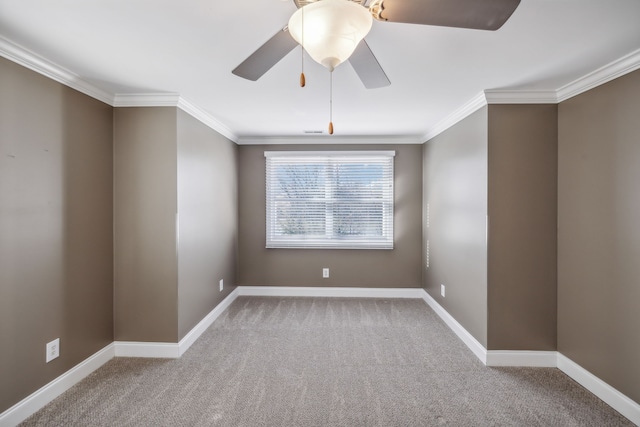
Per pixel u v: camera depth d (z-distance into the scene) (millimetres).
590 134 2180
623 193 1944
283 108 2938
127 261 2648
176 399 2066
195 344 2873
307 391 2162
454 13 1137
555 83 2303
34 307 1938
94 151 2424
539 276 2508
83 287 2320
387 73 2137
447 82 2295
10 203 1790
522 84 2330
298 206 4336
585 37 1669
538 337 2510
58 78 2084
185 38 1689
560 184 2453
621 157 1956
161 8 1415
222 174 3693
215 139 3467
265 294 4340
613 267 2012
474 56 1887
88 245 2371
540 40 1699
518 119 2500
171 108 2617
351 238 4305
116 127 2631
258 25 1560
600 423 1864
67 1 1360
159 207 2627
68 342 2189
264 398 2080
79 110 2275
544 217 2498
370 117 3248
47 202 2023
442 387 2221
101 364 2498
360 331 3168
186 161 2785
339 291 4301
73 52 1850
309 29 1141
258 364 2523
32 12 1445
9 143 1778
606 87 2057
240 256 4363
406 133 4000
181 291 2697
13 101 1798
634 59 1850
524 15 1461
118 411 1942
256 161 4324
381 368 2471
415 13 1139
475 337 2729
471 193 2797
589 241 2191
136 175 2631
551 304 2508
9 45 1725
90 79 2254
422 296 4242
